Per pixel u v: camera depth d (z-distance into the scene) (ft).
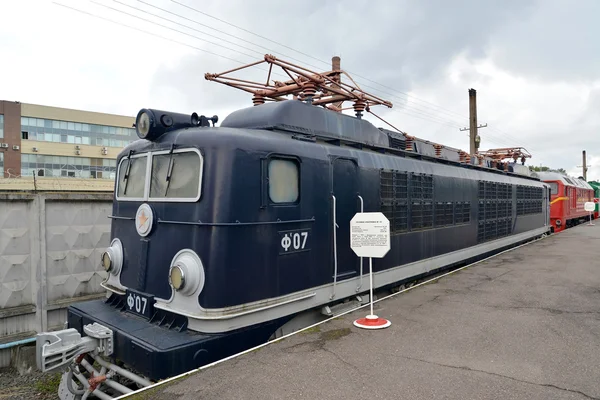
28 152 126.11
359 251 16.84
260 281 14.79
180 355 12.86
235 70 21.40
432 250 26.53
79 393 15.46
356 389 11.34
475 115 82.02
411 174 24.26
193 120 16.85
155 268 15.42
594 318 17.48
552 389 11.27
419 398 10.84
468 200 31.96
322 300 17.49
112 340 14.39
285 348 14.28
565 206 70.69
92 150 136.77
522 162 53.78
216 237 13.80
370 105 24.27
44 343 13.20
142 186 16.94
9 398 17.74
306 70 20.90
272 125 17.30
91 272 23.75
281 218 15.61
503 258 33.63
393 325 16.69
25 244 21.24
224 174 14.03
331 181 18.07
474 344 14.58
